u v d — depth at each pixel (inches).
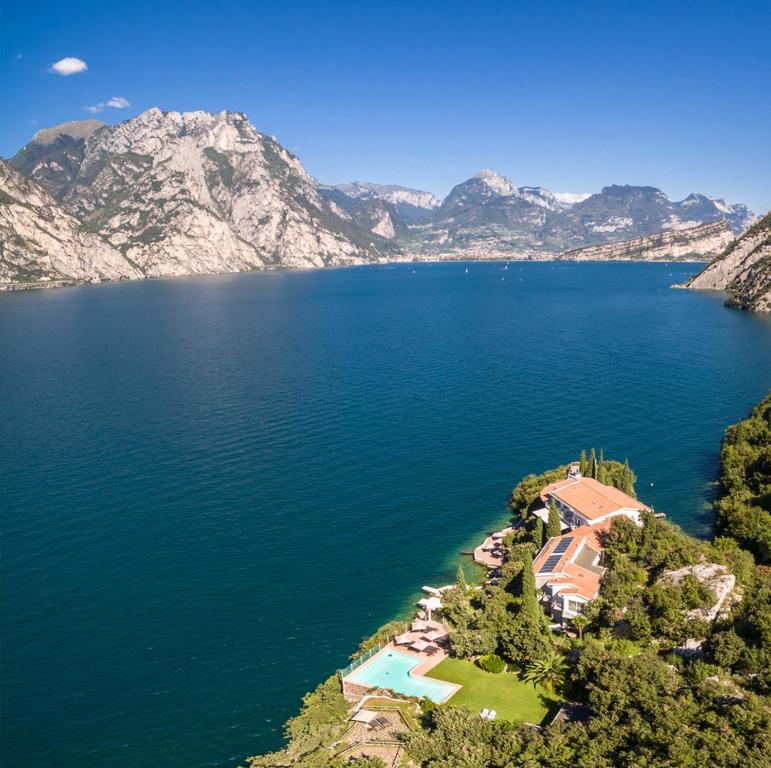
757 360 7687.0
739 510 3538.4
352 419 5679.1
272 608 3026.6
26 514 3951.8
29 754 2235.5
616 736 1945.1
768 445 4269.2
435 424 5526.6
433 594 3085.6
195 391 6658.5
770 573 3024.1
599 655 2379.4
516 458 4756.4
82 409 6072.8
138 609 3021.7
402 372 7421.3
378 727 2266.2
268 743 2261.3
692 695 2092.8
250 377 7258.9
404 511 3969.0
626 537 3211.1
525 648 2564.0
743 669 2242.9
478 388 6628.9
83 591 3166.8
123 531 3742.6
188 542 3619.6
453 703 2372.0
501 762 1978.3
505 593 2947.8
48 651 2741.1
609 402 6067.9
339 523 3823.8
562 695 2383.1
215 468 4628.4
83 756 2224.4
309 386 6806.1
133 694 2496.3
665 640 2615.7
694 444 4968.0
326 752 2144.4
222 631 2866.6
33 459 4820.4
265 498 4143.7
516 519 3841.0
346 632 2854.3
